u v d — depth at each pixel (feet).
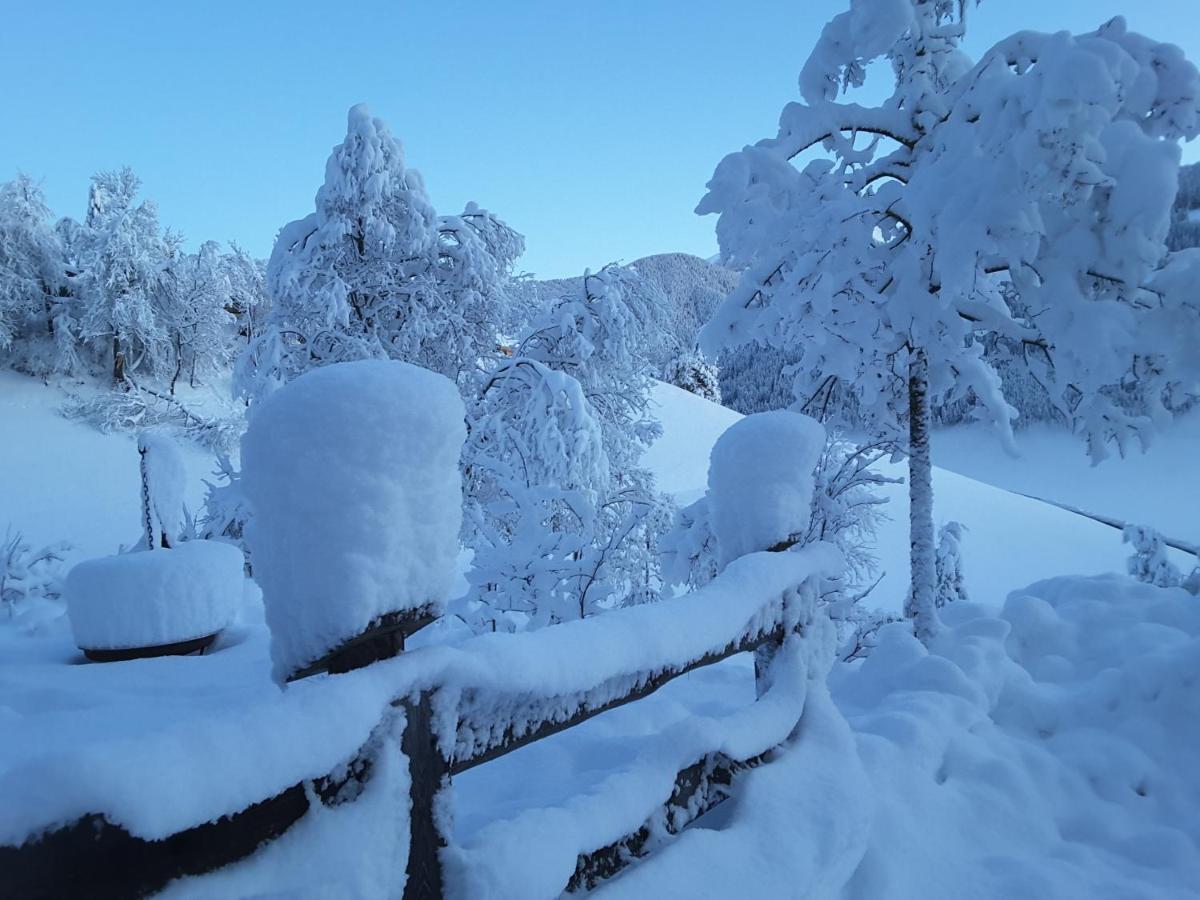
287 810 3.50
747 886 5.90
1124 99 17.25
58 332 105.81
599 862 5.55
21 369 108.37
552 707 5.25
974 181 16.93
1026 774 11.41
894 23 20.51
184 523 44.83
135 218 110.01
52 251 109.81
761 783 7.34
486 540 16.90
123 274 104.53
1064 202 16.29
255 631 20.90
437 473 4.20
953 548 41.65
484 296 47.01
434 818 4.26
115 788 2.56
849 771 8.06
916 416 21.06
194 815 2.82
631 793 5.89
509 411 37.91
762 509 8.90
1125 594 18.70
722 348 22.81
